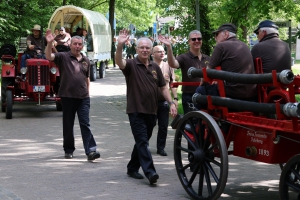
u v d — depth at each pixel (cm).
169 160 1046
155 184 862
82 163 1026
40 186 853
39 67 1678
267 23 806
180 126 791
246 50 781
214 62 783
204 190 819
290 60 800
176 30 2122
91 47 3112
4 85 1744
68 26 3353
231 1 1631
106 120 1591
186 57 995
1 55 1786
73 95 1041
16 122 1562
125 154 1107
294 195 711
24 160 1055
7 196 788
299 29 1662
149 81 866
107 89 2547
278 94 668
